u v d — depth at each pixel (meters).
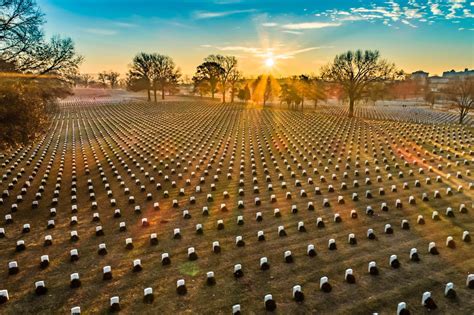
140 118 52.06
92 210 14.84
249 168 21.59
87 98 94.75
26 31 19.22
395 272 9.32
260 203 15.12
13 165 23.39
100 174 20.98
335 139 31.44
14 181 19.39
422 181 18.03
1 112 14.16
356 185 17.30
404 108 88.94
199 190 17.11
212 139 32.50
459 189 16.09
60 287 9.05
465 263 9.69
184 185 18.36
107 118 53.00
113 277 9.46
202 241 11.54
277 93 85.19
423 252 10.37
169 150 27.89
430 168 20.08
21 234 12.44
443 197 15.32
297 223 12.84
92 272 9.75
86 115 57.50
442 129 36.66
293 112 61.38
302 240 11.42
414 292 8.41
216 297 8.47
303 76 72.69
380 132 35.12
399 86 127.12
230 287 8.86
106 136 36.34
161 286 8.98
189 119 49.94
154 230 12.55
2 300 8.40
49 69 22.38
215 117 52.44
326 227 12.41
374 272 9.20
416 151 25.75
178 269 9.79
